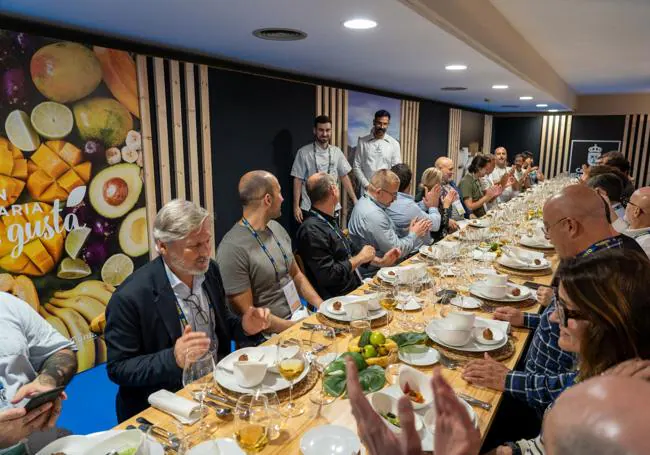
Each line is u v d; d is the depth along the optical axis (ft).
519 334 6.42
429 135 28.32
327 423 4.32
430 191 14.28
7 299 5.33
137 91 11.35
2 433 4.11
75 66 9.93
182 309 5.94
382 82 19.08
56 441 3.92
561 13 11.45
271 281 7.81
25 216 9.34
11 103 8.95
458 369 5.40
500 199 23.30
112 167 10.89
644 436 1.11
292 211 17.72
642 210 9.13
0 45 8.70
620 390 1.26
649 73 21.65
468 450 1.93
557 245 5.98
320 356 5.54
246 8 8.13
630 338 3.34
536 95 22.79
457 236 12.70
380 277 8.61
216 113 14.06
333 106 18.93
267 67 15.25
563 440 1.23
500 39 12.57
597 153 36.22
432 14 8.52
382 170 11.01
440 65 14.20
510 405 6.64
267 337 7.29
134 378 5.25
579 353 3.83
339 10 8.15
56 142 9.74
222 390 4.86
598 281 3.45
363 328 5.72
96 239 10.70
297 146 17.47
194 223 5.57
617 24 12.17
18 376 5.09
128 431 3.84
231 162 14.82
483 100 27.45
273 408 4.27
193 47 11.90
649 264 3.53
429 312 7.03
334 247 9.09
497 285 7.73
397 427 4.01
